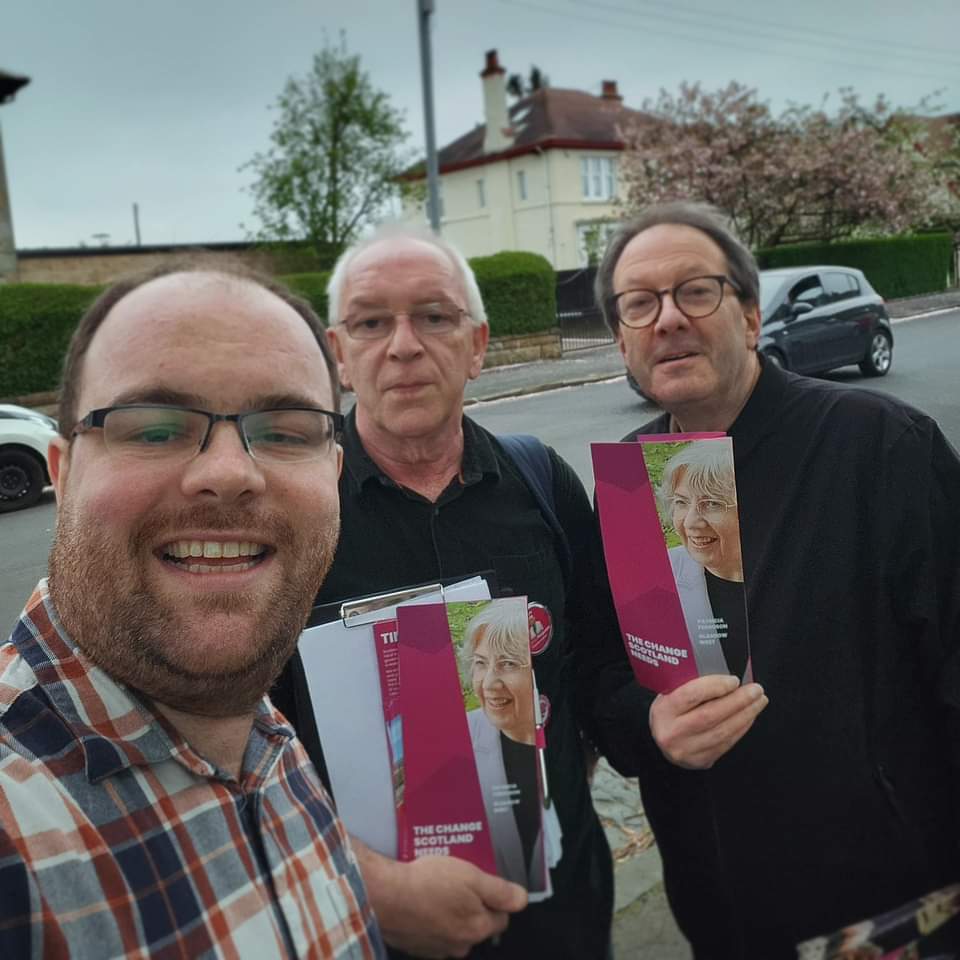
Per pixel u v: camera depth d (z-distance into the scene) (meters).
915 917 1.62
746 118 23.61
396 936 1.33
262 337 1.04
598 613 1.90
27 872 0.78
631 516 1.49
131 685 0.95
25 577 6.29
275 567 1.04
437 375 1.78
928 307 21.64
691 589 1.45
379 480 1.76
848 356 11.48
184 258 1.11
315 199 23.27
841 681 1.61
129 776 0.90
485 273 16.75
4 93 17.16
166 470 0.96
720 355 1.79
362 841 1.34
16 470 8.76
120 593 0.94
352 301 1.83
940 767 1.64
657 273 1.80
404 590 1.43
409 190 24.75
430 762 1.32
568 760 1.77
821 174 22.92
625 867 2.58
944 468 1.62
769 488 1.71
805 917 1.66
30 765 0.84
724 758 1.68
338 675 1.36
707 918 1.86
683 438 1.44
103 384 0.99
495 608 1.32
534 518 1.86
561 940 1.62
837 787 1.61
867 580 1.63
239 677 0.98
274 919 0.97
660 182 24.23
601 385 13.77
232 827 0.97
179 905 0.88
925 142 28.97
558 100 35.97
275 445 1.05
